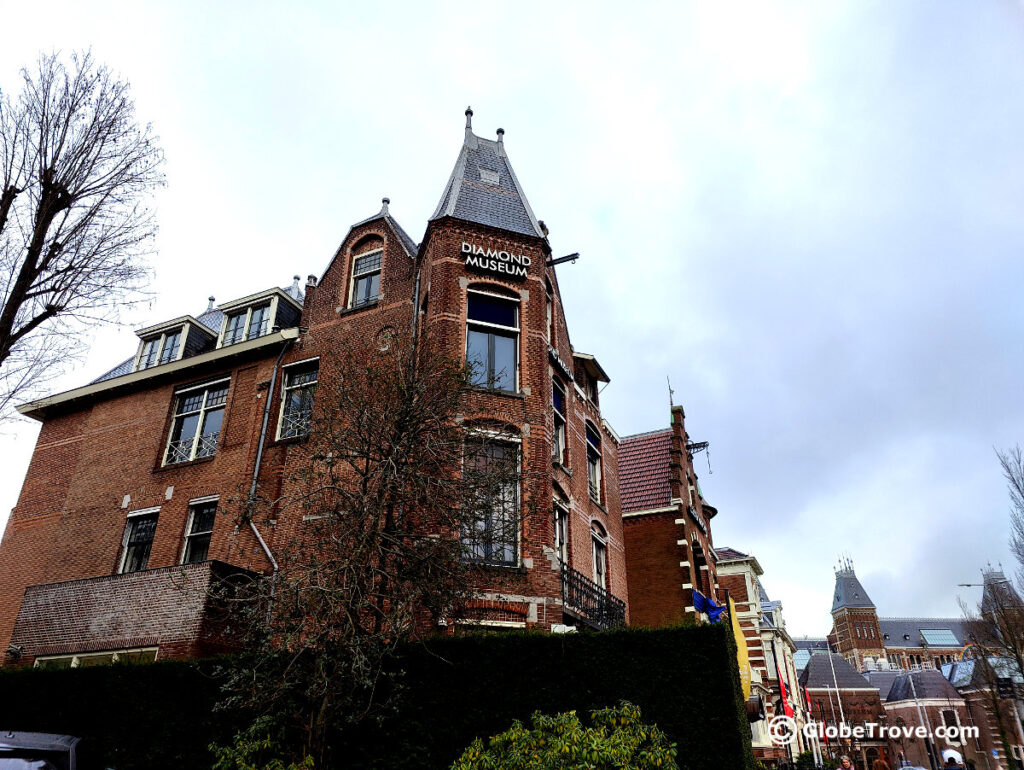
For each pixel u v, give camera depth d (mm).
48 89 12414
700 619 22891
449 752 10344
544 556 14320
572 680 10758
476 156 20297
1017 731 54750
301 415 17562
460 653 11055
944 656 134500
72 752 8641
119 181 12648
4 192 11852
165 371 20859
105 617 14617
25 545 20672
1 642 19312
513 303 17328
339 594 9297
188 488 18719
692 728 10117
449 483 10773
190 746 10859
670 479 25625
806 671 88125
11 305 11422
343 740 10500
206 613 13508
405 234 21344
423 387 11109
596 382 23688
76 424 22266
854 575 142000
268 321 20594
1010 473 35500
